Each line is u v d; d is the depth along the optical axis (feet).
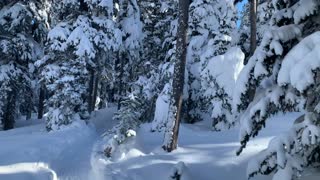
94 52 79.56
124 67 119.55
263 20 76.89
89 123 74.38
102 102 168.04
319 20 28.32
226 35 70.28
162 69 80.38
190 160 40.93
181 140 51.39
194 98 76.18
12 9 86.58
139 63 111.86
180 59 46.93
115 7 93.15
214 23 78.69
